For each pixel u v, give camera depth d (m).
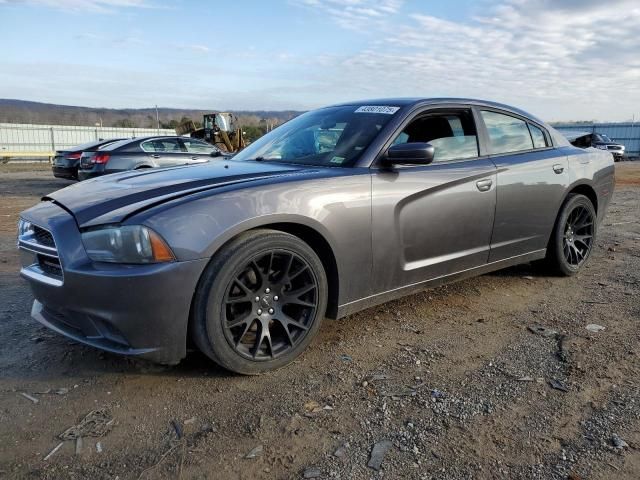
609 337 3.30
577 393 2.62
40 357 3.01
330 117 3.83
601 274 4.79
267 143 3.93
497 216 3.86
